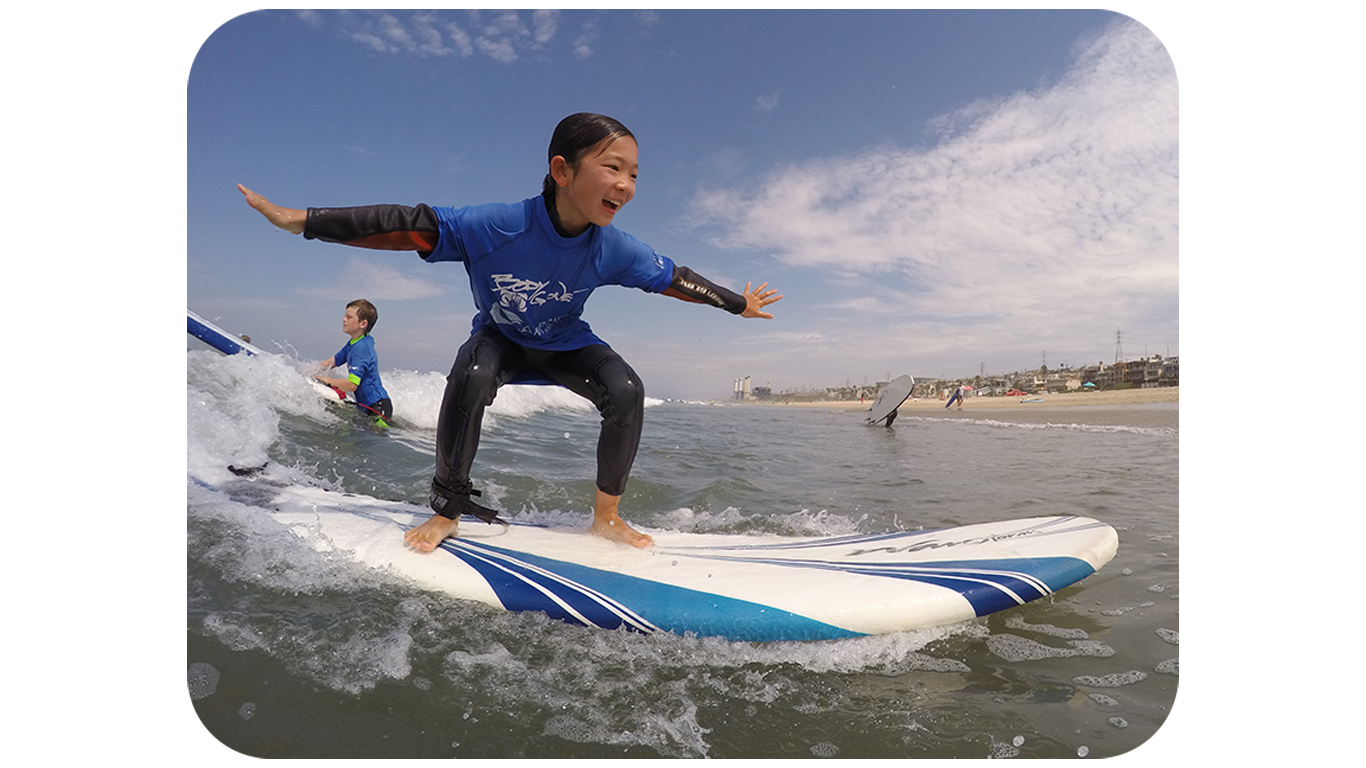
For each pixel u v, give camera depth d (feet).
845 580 8.15
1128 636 7.20
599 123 8.11
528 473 16.57
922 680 6.39
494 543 9.41
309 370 20.93
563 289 9.10
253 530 8.86
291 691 5.64
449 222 8.39
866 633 7.33
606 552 9.38
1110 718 5.63
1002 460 22.41
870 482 17.92
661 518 13.32
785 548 9.72
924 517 13.67
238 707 5.35
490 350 9.18
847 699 6.03
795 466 20.98
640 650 7.02
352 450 16.58
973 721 5.60
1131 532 11.50
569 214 8.47
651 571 8.64
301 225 7.73
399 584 8.21
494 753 5.03
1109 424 40.88
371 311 21.13
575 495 14.78
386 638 6.75
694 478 17.93
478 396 8.87
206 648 6.12
